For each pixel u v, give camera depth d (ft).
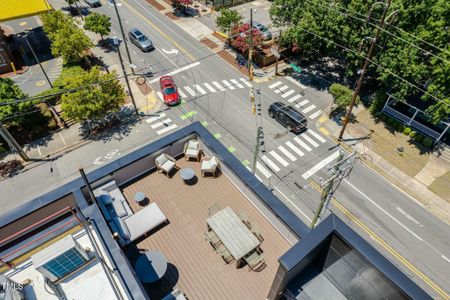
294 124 82.48
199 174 43.45
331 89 82.53
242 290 31.94
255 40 99.25
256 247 32.96
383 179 73.05
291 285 27.96
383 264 21.79
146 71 103.96
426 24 68.64
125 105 92.32
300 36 85.10
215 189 41.47
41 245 28.99
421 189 70.95
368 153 78.69
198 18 130.93
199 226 37.35
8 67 104.32
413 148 79.36
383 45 75.61
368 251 22.47
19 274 27.76
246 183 37.14
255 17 129.80
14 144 72.84
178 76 102.58
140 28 123.95
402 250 60.64
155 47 114.32
